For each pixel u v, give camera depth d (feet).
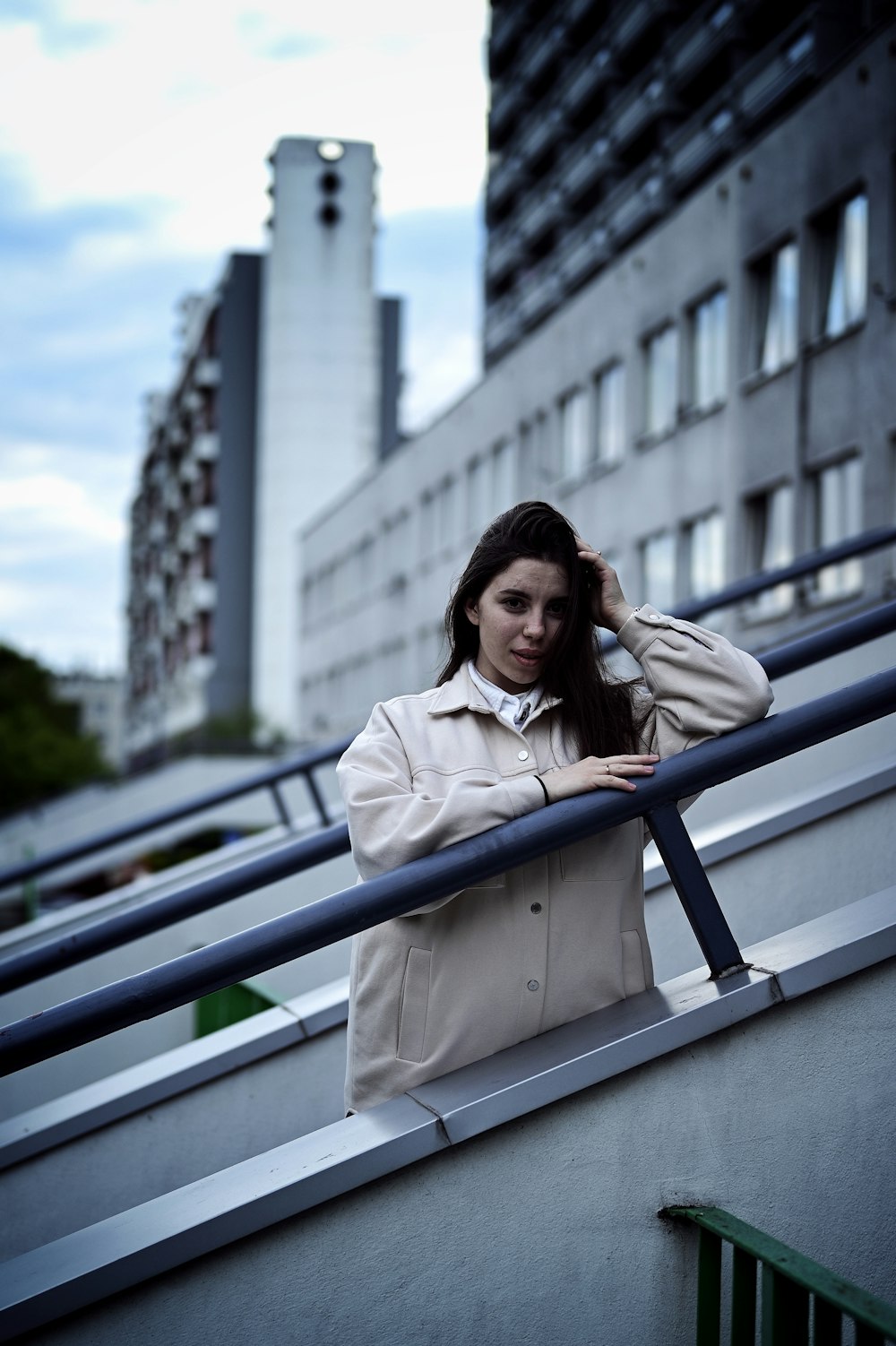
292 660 166.50
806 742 6.76
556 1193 6.27
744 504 54.39
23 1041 6.09
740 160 54.08
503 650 7.14
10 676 236.02
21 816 105.81
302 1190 6.02
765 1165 6.41
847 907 7.20
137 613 272.72
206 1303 6.00
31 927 21.36
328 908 6.31
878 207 44.47
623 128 98.84
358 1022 7.02
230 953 6.22
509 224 127.65
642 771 6.58
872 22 50.39
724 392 56.54
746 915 11.46
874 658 19.69
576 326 70.54
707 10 85.61
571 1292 6.25
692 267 58.49
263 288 171.83
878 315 44.55
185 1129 10.55
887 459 44.27
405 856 6.45
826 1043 6.51
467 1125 6.15
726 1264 6.31
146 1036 17.93
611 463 66.28
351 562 117.50
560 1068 6.23
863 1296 5.08
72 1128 10.39
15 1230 10.29
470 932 6.83
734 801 16.42
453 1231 6.19
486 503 84.33
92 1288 5.86
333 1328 6.08
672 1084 6.39
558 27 115.65
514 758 7.11
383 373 157.07
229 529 172.65
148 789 105.50
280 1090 10.68
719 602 17.97
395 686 104.58
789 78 61.82
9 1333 5.79
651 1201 6.33
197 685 173.99
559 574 7.09
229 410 172.14
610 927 6.95
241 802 90.68
